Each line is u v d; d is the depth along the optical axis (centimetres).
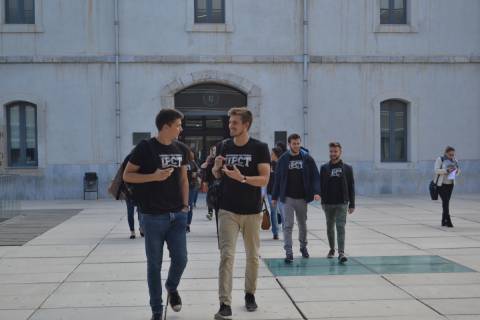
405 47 2034
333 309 643
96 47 1952
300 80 2000
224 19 1992
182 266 605
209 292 722
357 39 2019
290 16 1997
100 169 1952
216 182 630
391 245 1040
